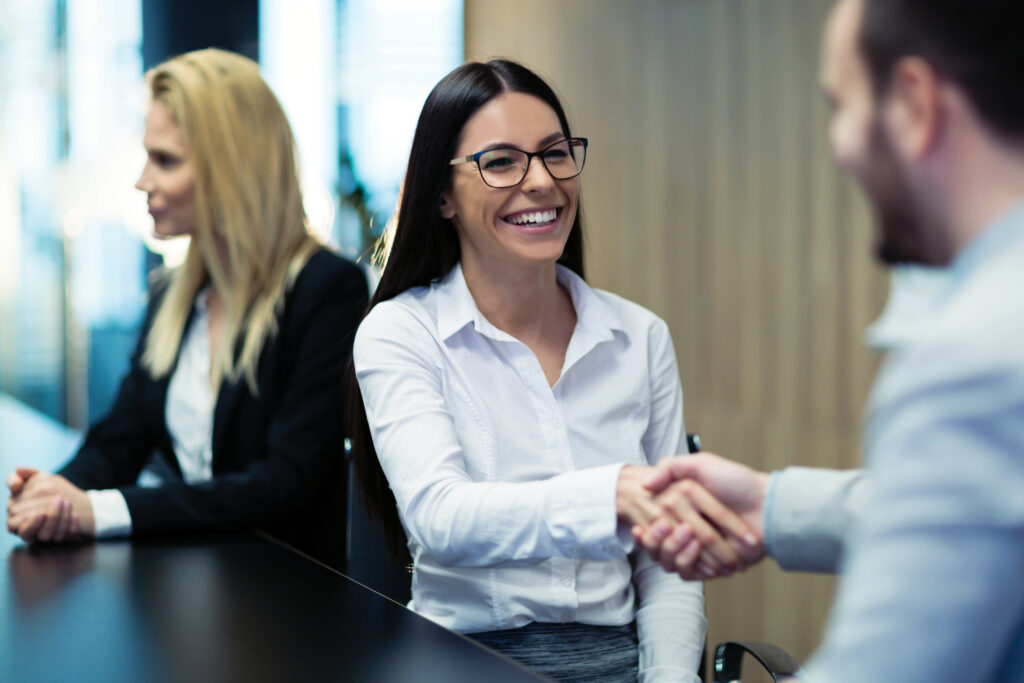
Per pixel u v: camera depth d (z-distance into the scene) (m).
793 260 2.82
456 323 1.57
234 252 2.03
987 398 0.57
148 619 1.15
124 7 6.09
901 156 0.64
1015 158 0.61
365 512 1.73
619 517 1.18
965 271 0.63
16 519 1.57
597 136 3.68
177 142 2.03
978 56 0.60
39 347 6.62
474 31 4.58
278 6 5.98
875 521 0.61
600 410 1.59
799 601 2.90
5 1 6.54
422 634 1.08
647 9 3.39
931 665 0.58
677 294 3.30
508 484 1.31
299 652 1.03
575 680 1.42
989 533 0.57
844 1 0.68
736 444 3.04
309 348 1.97
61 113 6.33
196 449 2.05
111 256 6.18
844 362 2.67
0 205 7.09
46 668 0.99
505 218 1.54
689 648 1.43
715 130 3.10
